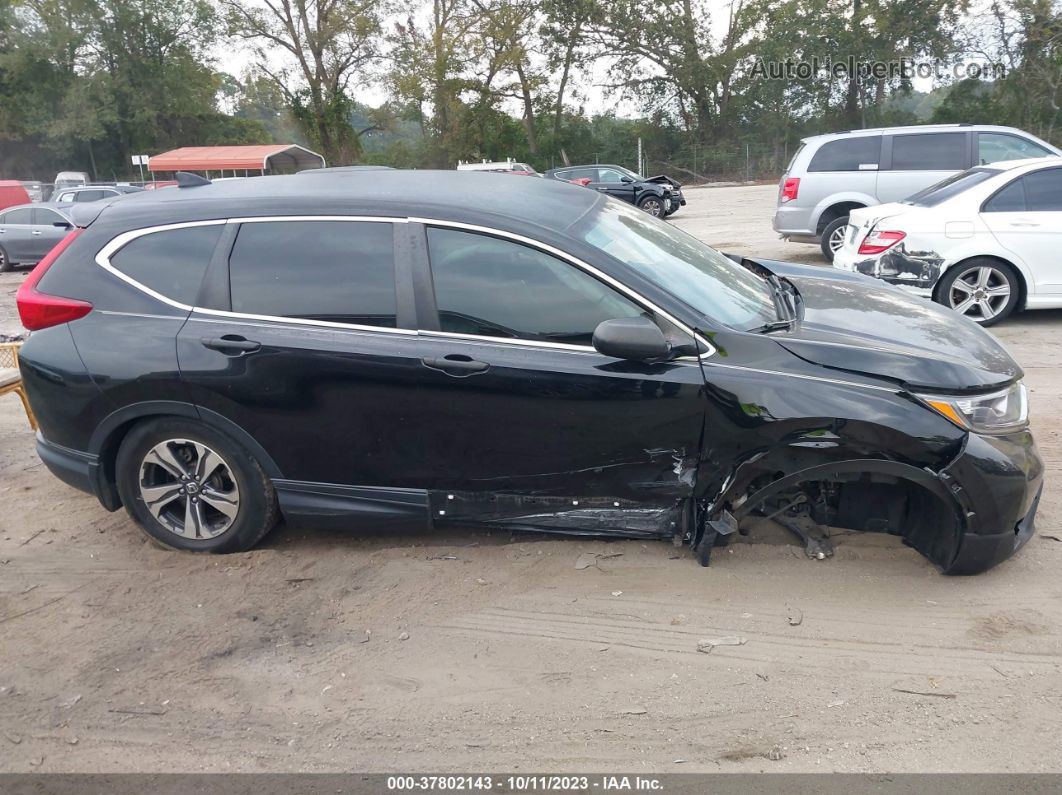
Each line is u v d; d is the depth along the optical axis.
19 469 5.43
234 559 4.10
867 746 2.78
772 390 3.41
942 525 3.56
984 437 3.41
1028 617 3.39
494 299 3.63
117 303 3.96
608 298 3.56
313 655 3.37
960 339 3.73
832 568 3.78
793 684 3.08
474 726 2.95
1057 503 4.30
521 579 3.83
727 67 41.84
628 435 3.57
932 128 11.23
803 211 11.74
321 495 3.92
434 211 3.72
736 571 3.79
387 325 3.69
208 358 3.77
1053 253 7.72
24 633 3.58
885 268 8.20
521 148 47.28
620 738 2.86
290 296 3.79
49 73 50.94
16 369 5.36
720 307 3.73
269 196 3.97
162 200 4.15
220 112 57.38
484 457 3.72
